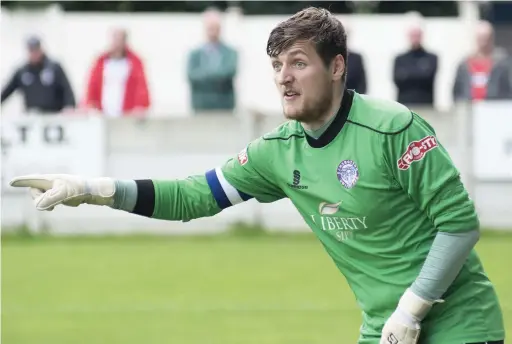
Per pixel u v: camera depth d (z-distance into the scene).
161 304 26.33
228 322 24.09
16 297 27.36
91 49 54.03
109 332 23.14
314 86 11.83
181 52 54.84
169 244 36.50
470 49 51.62
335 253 12.52
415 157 11.65
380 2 56.88
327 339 22.23
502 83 40.41
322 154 12.15
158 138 37.19
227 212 38.22
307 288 28.23
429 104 40.62
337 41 11.89
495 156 36.84
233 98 41.62
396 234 12.02
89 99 41.41
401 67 40.47
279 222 38.16
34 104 41.25
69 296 27.42
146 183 13.12
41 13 54.03
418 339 12.09
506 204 36.91
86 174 36.97
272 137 12.66
